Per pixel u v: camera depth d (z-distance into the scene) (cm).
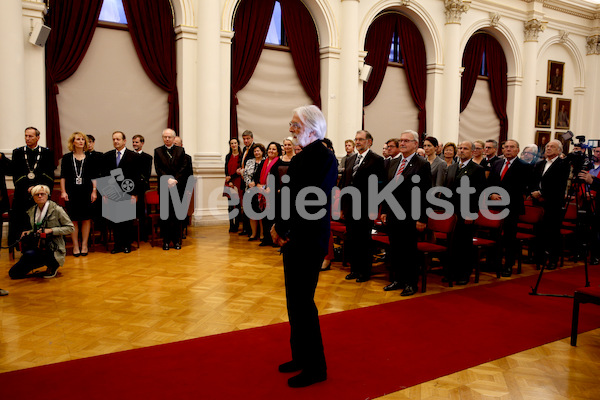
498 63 1296
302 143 272
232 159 789
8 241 573
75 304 415
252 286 480
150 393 260
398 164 474
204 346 327
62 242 509
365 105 1079
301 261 266
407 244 459
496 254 538
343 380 281
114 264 564
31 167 573
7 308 402
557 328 377
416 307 425
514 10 1262
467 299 452
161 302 425
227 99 877
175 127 845
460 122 1259
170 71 831
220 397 257
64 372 285
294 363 287
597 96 1500
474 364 308
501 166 584
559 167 567
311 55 984
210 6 816
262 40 916
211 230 805
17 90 662
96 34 773
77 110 764
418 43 1141
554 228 580
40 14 692
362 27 1016
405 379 284
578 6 1389
